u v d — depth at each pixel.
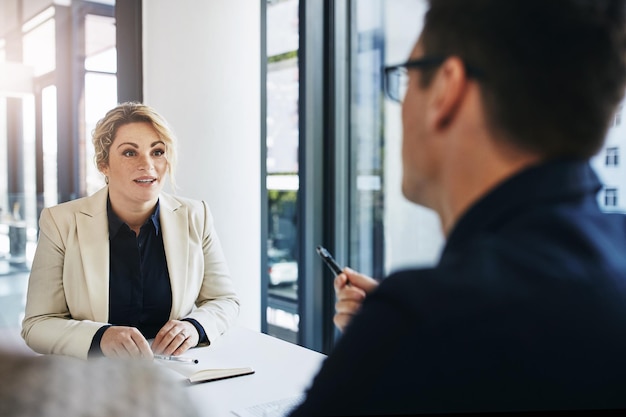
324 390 0.35
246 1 2.47
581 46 0.36
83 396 0.26
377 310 0.35
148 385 0.28
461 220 0.37
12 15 2.54
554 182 0.36
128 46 2.41
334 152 2.62
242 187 2.49
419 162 0.41
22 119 2.59
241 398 1.17
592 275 0.34
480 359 0.32
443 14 0.38
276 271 2.85
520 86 0.35
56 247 1.67
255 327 2.57
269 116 2.79
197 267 1.80
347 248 2.70
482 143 0.37
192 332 1.56
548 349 0.32
